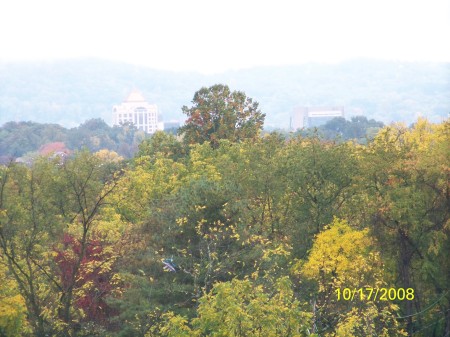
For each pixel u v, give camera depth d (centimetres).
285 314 3803
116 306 5684
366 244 5822
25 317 5675
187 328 4022
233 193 6141
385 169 6375
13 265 5966
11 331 5419
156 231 5994
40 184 6831
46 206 6550
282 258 6081
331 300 5278
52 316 5616
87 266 5747
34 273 5975
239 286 3903
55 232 6506
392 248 6125
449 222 5781
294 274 5909
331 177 7019
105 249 5741
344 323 4541
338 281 5228
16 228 6100
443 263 6169
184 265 5634
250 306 3712
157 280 5588
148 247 5831
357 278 5522
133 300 5422
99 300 6006
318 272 5594
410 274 6334
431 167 6025
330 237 5894
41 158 7050
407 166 6262
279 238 6794
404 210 5884
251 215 6644
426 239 6053
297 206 7094
